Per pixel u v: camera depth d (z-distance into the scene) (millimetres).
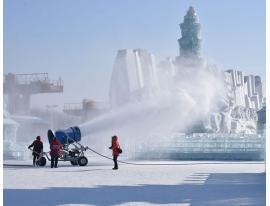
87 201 13258
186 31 65938
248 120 84125
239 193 15211
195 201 13188
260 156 42594
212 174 23828
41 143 32469
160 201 13203
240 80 115750
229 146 43375
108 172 25688
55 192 15594
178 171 26328
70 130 32625
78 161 32344
